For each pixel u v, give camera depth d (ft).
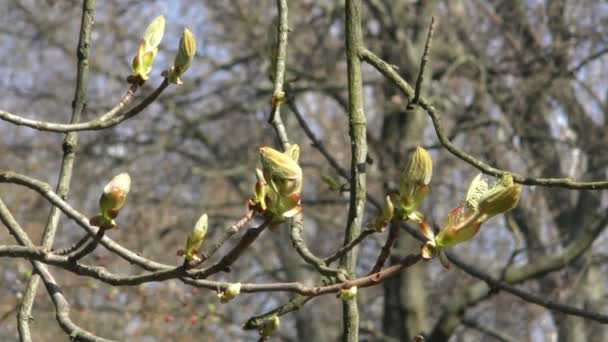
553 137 37.32
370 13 43.19
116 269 31.40
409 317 39.17
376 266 9.34
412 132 37.65
